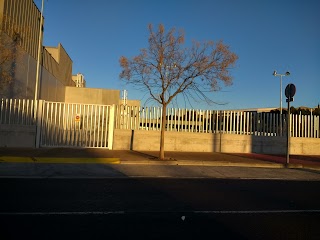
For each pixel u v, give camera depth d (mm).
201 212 7270
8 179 10852
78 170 12938
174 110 21047
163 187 10148
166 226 6168
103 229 5867
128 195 8805
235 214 7203
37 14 29562
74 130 19688
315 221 6809
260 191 10031
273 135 22406
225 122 21812
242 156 19516
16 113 19234
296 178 13297
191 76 16422
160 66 16344
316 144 22938
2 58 18172
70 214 6789
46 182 10453
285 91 17062
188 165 15492
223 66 16391
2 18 19438
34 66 29109
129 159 15711
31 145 19203
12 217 6465
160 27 16219
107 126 20094
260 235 5797
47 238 5305
